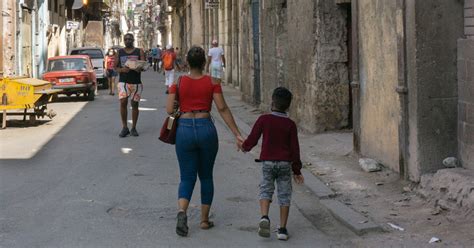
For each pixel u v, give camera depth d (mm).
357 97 9727
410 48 7387
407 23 7438
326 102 12055
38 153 10836
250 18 18844
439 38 7262
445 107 7340
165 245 5754
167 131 6172
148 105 19844
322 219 6773
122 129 13078
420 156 7352
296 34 13445
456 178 6602
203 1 36906
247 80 19828
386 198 7301
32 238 5918
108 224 6438
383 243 5734
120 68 12555
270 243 5867
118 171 9258
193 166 6145
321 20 11867
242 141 6184
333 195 7570
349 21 11945
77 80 21812
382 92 8594
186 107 6172
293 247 5746
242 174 9164
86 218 6656
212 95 6199
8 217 6664
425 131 7328
